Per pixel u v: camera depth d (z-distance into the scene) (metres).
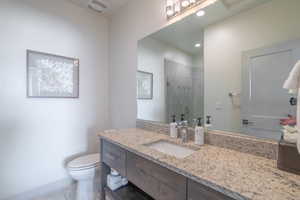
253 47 1.02
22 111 1.67
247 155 0.97
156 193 0.94
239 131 1.09
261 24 0.99
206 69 1.28
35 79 1.75
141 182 1.06
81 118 2.13
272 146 0.91
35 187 1.76
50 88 1.86
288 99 0.88
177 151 1.25
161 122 1.63
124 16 2.07
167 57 1.56
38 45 1.77
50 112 1.87
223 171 0.75
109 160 1.42
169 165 0.83
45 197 1.77
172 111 1.53
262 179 0.67
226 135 1.12
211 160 0.89
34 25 1.74
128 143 1.22
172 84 1.53
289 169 0.73
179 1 1.42
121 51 2.13
